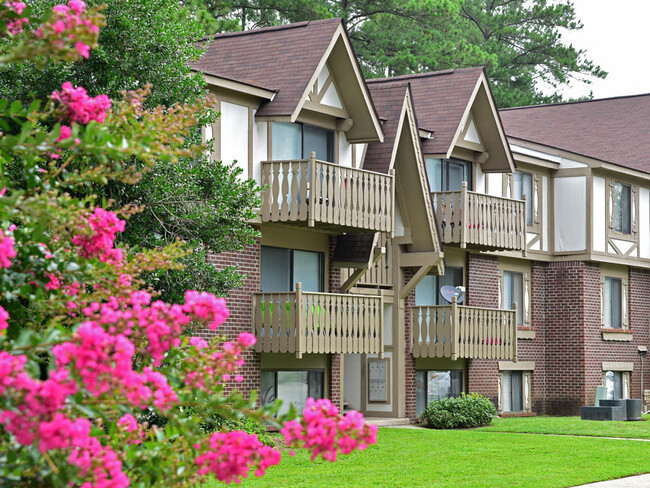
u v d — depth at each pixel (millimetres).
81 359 4680
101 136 5441
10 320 6227
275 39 24359
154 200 15227
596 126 39938
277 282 23609
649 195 36812
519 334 32656
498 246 28578
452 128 27875
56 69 14586
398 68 46938
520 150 32531
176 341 5477
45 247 6074
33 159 5582
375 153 25172
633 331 36062
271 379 23391
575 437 24016
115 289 6168
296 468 17484
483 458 19266
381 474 16844
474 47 48719
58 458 5152
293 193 22125
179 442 6086
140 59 15578
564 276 33719
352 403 27906
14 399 4574
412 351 27484
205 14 32281
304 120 23578
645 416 31984
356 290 25984
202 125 16250
